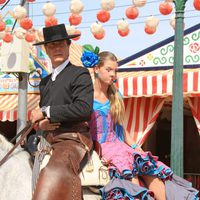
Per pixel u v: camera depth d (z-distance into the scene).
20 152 6.24
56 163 5.67
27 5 12.41
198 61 14.11
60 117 5.86
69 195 5.58
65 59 6.24
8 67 13.51
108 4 10.30
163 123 18.78
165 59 14.70
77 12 10.38
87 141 6.10
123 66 15.19
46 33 6.24
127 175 6.04
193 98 14.11
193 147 18.98
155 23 10.43
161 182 6.30
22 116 13.51
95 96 6.57
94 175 6.05
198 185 17.53
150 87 13.57
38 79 16.44
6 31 12.95
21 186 5.81
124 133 6.88
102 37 10.76
